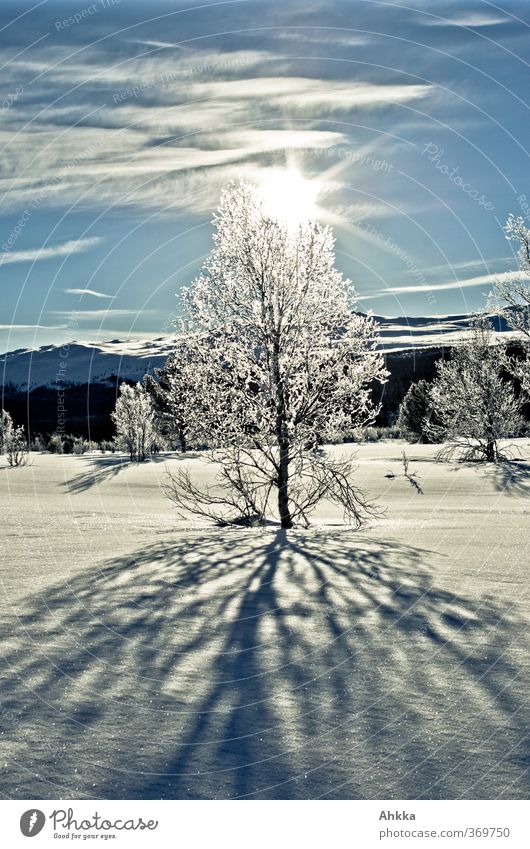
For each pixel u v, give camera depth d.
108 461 36.69
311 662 5.43
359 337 16.44
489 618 6.68
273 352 16.17
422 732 4.21
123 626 6.34
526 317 33.91
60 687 4.86
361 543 11.66
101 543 11.54
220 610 6.96
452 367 39.22
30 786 3.58
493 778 3.72
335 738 4.14
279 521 16.97
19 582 8.20
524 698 4.70
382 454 35.34
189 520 16.72
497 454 35.28
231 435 16.48
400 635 6.13
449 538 12.30
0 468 34.69
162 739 4.09
